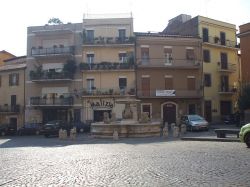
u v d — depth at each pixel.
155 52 54.22
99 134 32.53
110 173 10.83
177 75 54.91
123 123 31.84
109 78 53.84
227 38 60.16
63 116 54.41
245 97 42.50
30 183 9.47
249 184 8.66
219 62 58.38
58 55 53.78
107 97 53.25
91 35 54.66
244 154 14.83
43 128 41.12
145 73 54.06
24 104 55.53
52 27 55.50
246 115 42.06
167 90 53.81
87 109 53.56
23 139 36.69
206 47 56.91
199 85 55.47
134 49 53.94
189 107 55.31
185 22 60.72
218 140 23.20
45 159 15.19
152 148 19.02
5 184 9.39
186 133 35.41
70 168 12.09
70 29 54.72
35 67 55.25
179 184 8.83
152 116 53.81
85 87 53.84
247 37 45.38
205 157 14.06
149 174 10.45
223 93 57.47
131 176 10.19
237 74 60.66
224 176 9.78
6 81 57.47
